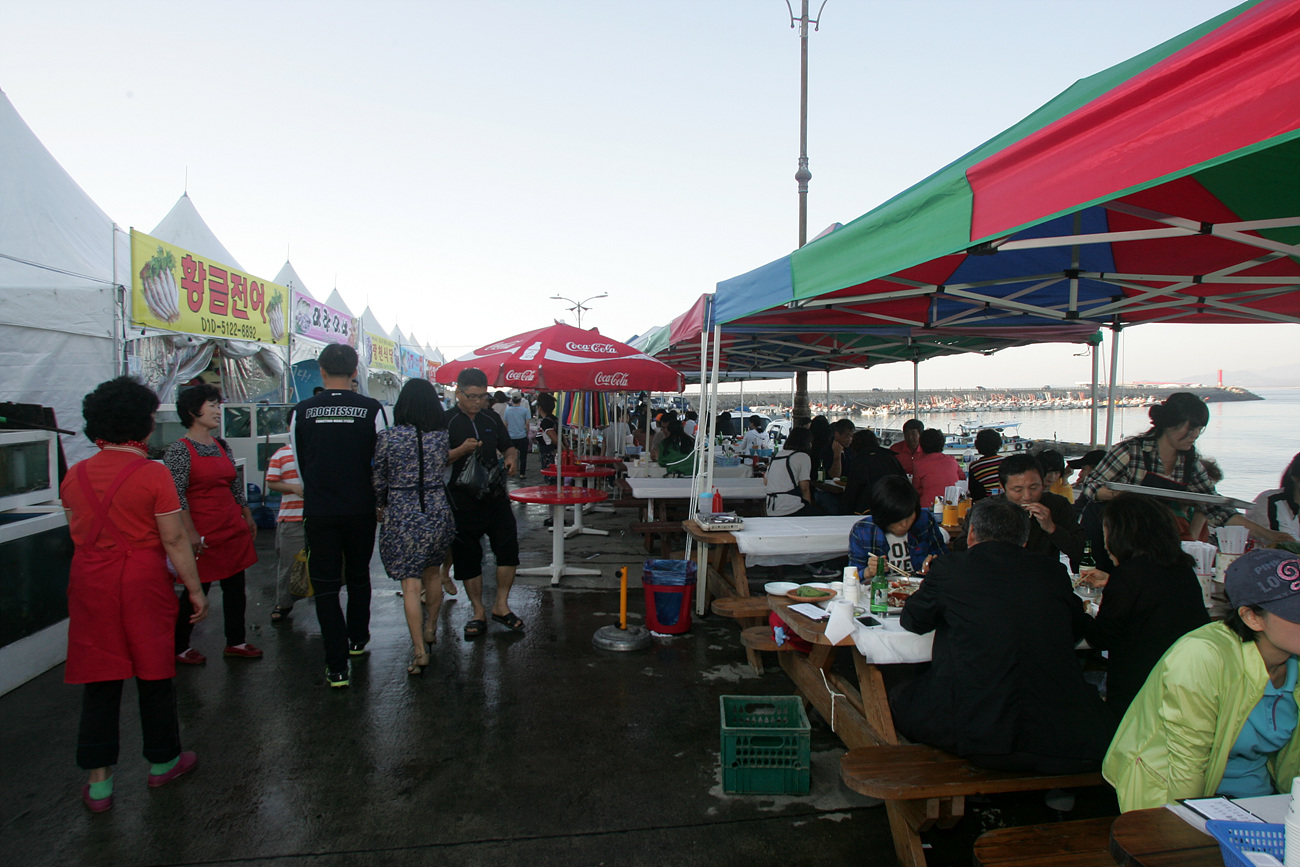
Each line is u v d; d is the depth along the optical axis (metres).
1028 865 1.95
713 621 5.54
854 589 3.51
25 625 4.23
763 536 4.98
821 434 9.50
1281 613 1.78
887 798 2.39
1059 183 1.96
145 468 2.96
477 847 2.76
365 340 17.00
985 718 2.52
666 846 2.77
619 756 3.44
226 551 4.52
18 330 6.68
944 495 6.07
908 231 2.76
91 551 2.91
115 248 7.48
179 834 2.82
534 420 16.73
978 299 4.51
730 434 17.66
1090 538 4.10
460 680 4.34
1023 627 2.57
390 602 6.05
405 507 4.31
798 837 2.83
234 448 8.74
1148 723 2.01
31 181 7.75
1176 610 2.71
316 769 3.31
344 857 2.69
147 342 8.58
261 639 5.08
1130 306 5.48
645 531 6.78
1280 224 2.50
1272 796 1.70
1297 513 3.89
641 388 5.79
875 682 3.08
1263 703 1.92
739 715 3.47
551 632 5.23
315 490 4.12
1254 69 1.45
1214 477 4.23
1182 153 1.60
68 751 3.46
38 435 4.61
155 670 2.98
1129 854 1.50
